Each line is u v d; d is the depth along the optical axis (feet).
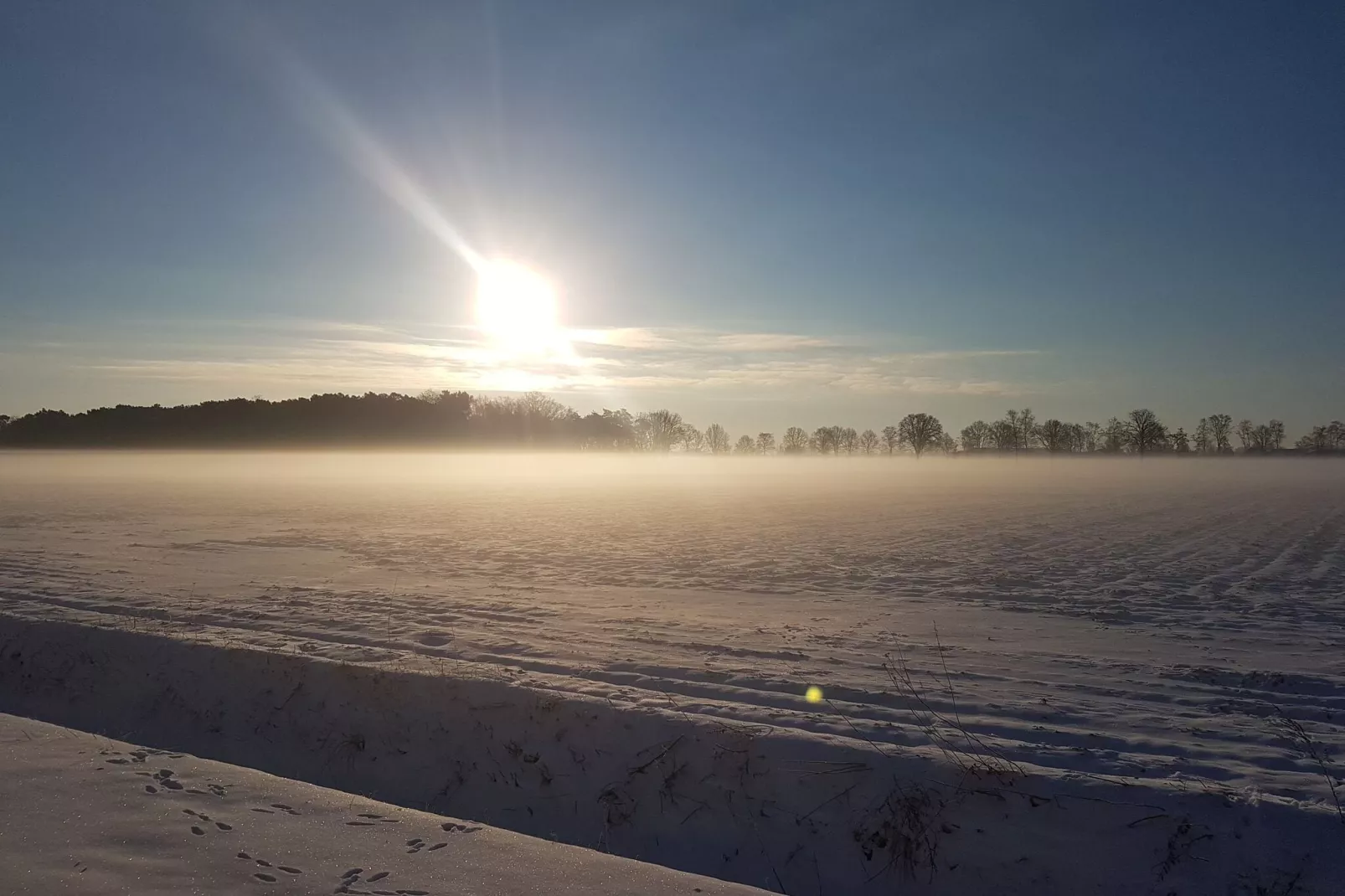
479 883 14.71
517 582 53.62
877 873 19.26
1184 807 18.34
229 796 18.53
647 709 24.72
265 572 57.36
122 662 33.63
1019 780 19.72
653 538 83.15
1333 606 45.11
